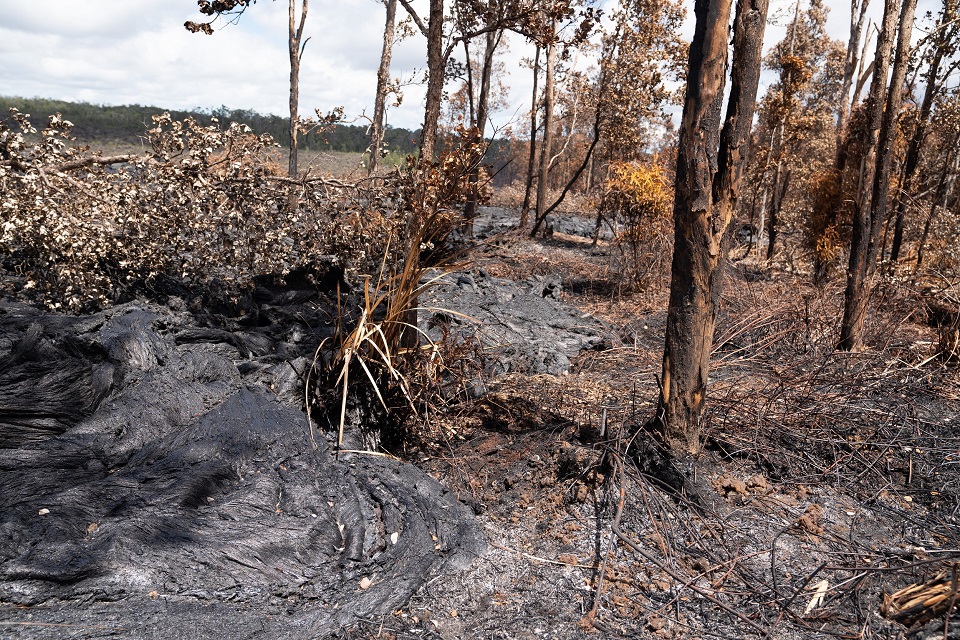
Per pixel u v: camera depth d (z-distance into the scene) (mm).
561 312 7629
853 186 9602
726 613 2674
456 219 4352
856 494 3559
